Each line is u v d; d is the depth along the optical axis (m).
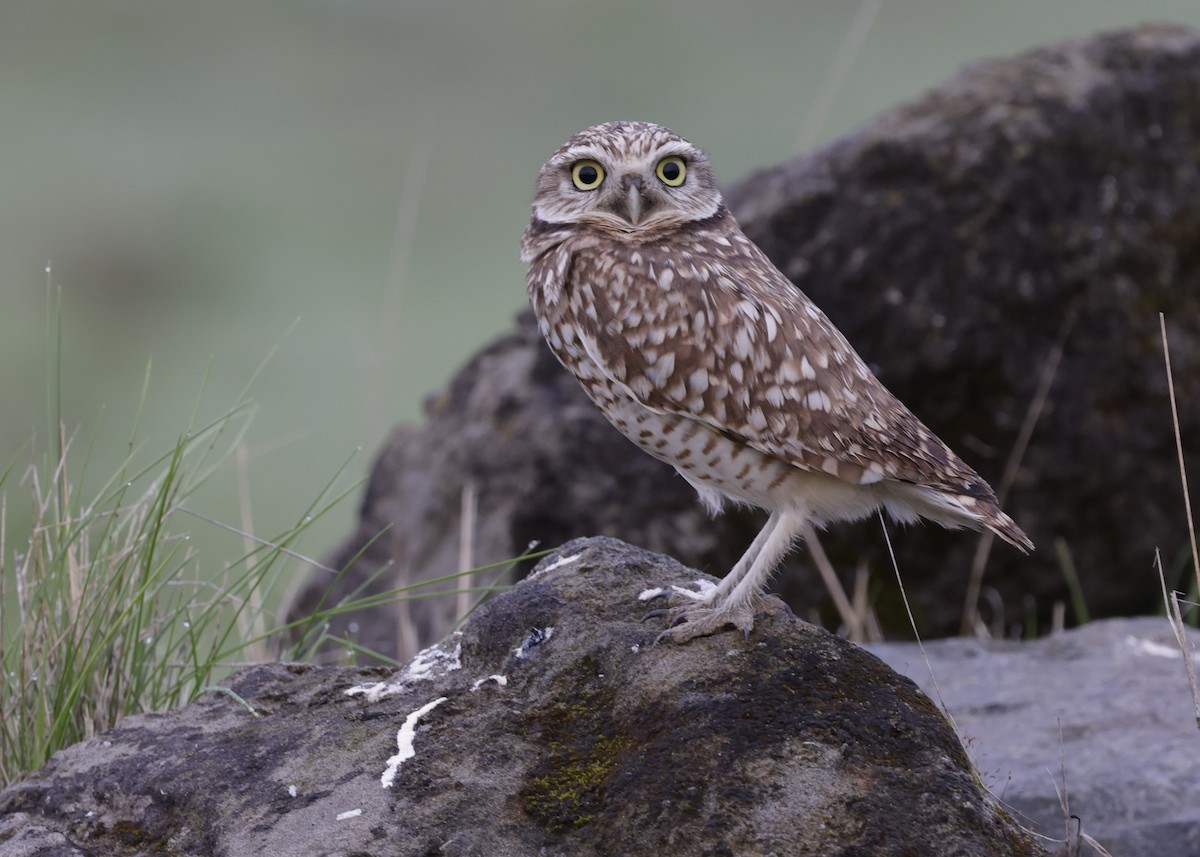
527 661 6.93
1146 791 7.94
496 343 13.75
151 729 7.06
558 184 7.95
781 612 6.89
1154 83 12.52
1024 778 8.14
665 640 6.72
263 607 9.95
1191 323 12.56
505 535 12.55
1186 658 6.95
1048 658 10.29
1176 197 12.49
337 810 6.19
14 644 7.89
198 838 6.31
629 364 7.36
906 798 5.87
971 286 11.96
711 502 7.89
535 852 5.95
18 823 6.59
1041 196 12.04
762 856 5.71
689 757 6.05
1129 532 12.57
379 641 12.98
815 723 6.13
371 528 13.84
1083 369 12.19
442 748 6.45
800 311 7.31
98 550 7.94
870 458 7.12
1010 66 12.59
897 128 12.17
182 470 8.46
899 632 12.41
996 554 12.42
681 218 7.77
